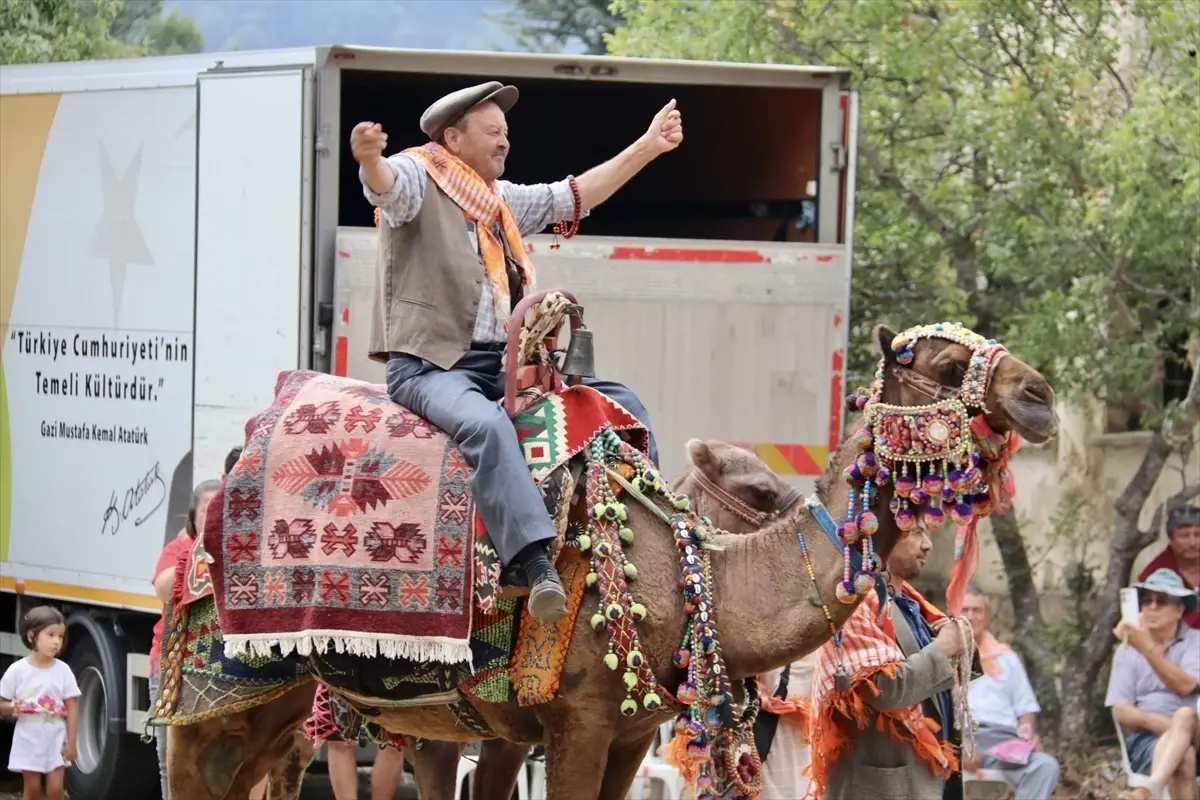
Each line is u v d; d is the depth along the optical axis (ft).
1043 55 124.16
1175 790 97.40
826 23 127.44
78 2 158.71
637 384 88.94
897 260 130.21
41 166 100.01
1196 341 129.18
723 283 89.92
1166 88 116.47
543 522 51.42
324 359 85.76
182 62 91.81
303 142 85.51
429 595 53.16
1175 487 133.69
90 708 102.47
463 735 57.41
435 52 87.10
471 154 56.65
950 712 64.75
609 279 88.63
